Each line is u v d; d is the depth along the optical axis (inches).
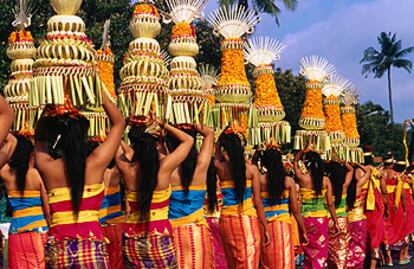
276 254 271.4
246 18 278.8
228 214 252.7
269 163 278.2
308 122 333.7
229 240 252.7
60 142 162.4
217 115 272.7
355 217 382.6
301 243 311.0
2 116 136.9
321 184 322.7
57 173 160.1
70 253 157.2
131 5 653.9
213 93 312.2
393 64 2324.1
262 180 278.8
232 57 275.0
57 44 164.7
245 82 275.1
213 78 346.0
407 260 485.4
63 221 159.3
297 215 291.6
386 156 493.4
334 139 376.2
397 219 476.4
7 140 213.0
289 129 305.9
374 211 419.2
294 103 944.9
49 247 159.6
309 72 339.9
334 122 379.6
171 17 249.6
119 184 250.8
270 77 311.7
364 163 417.7
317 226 320.2
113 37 577.6
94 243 160.1
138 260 189.3
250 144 298.4
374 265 421.1
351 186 377.4
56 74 163.3
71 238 158.1
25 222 220.1
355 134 408.2
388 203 470.6
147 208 187.3
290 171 389.4
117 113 169.0
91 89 167.0
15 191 220.5
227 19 278.5
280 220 275.3
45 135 164.4
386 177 483.5
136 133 191.9
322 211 323.3
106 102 167.8
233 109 273.4
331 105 381.1
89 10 629.9
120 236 247.9
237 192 249.3
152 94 208.5
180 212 217.8
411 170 546.3
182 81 231.9
